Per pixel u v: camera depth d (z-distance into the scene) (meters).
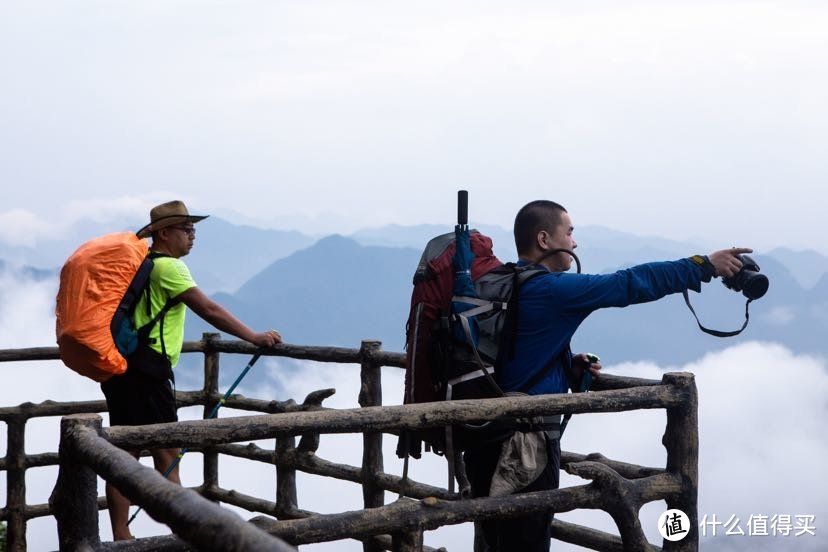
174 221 4.30
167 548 2.48
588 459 3.76
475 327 3.02
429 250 3.17
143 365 4.09
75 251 4.03
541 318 3.02
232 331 4.21
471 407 2.81
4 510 5.81
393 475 4.82
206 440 2.53
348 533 2.70
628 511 3.05
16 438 5.85
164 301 4.14
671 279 2.94
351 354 5.07
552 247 3.22
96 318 3.88
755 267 3.00
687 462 3.20
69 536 2.39
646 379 3.31
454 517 2.84
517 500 2.94
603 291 2.95
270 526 2.61
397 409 2.75
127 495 1.87
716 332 2.97
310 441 5.41
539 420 3.02
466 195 3.12
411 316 3.12
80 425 2.38
